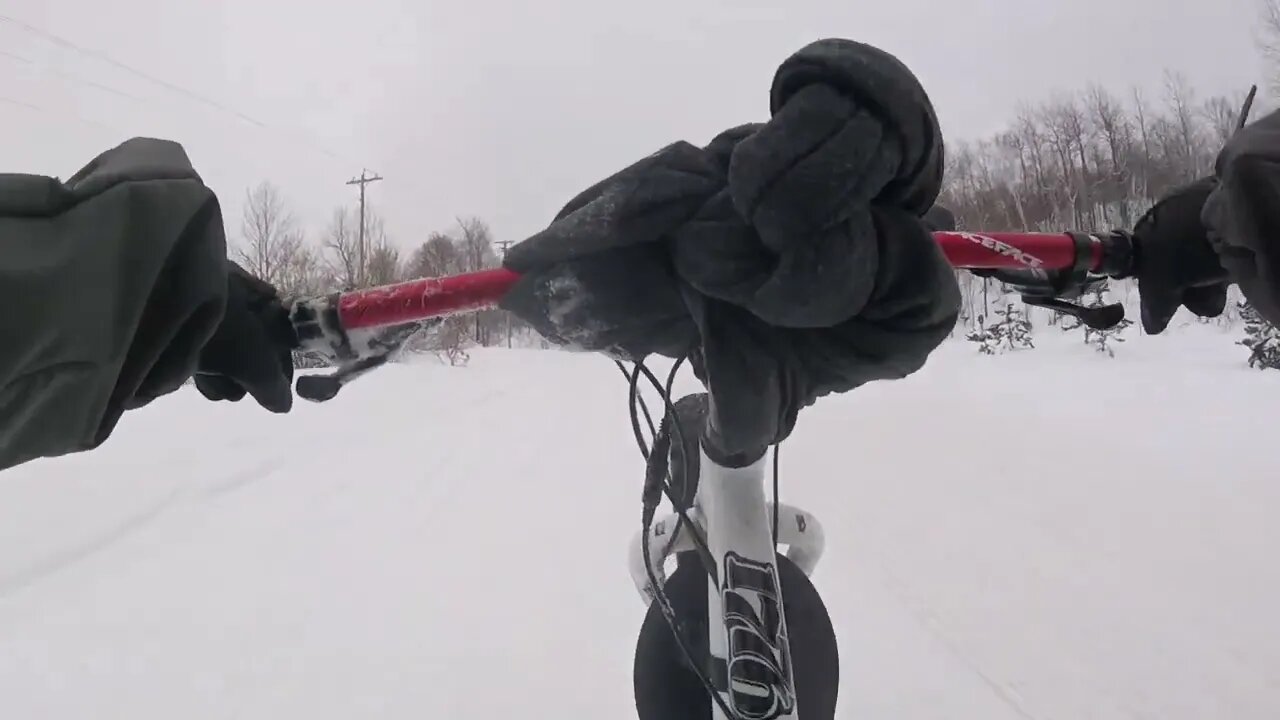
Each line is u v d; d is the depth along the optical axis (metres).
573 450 6.72
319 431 7.20
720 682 1.24
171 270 0.80
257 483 5.30
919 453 6.25
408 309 1.07
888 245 0.83
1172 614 3.27
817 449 6.49
